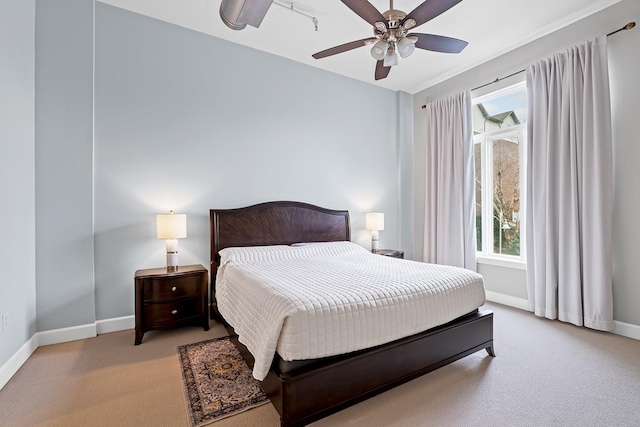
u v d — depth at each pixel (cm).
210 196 316
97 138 265
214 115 319
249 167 339
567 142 286
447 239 401
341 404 150
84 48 255
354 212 421
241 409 161
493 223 386
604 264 258
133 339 253
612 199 262
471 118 379
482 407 164
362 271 230
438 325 191
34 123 234
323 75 393
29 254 224
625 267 257
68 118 249
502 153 375
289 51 349
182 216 271
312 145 384
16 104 206
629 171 255
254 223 330
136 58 281
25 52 219
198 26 303
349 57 363
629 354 224
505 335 260
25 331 215
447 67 387
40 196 238
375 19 201
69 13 250
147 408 161
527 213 320
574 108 279
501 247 378
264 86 349
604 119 261
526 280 331
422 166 455
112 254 271
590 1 265
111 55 271
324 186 394
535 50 319
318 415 143
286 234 350
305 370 141
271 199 353
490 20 290
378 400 171
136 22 282
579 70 278
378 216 397
